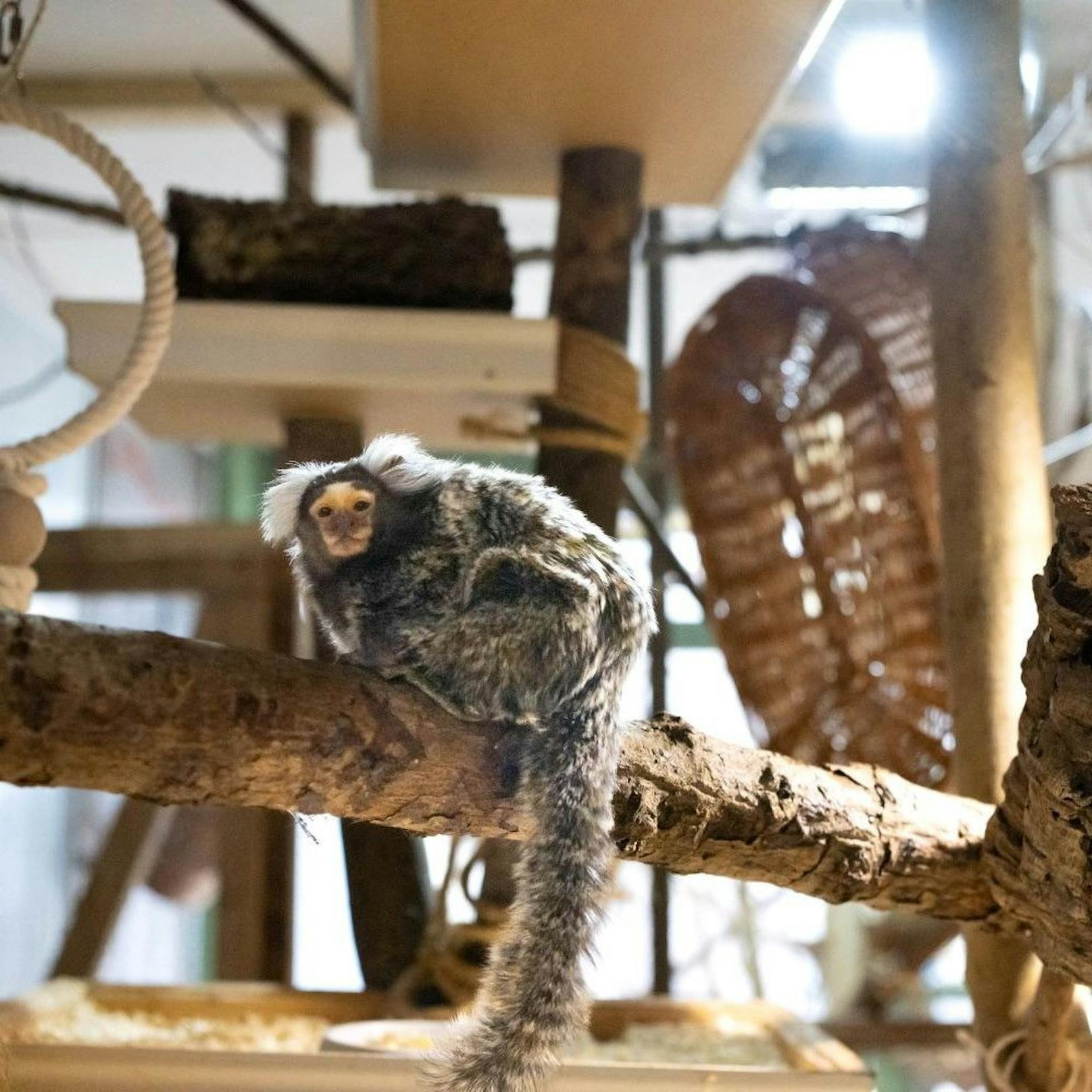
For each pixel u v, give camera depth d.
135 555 1.77
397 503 0.85
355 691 0.70
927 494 1.25
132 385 0.87
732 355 1.39
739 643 1.33
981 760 1.00
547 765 0.75
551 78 1.19
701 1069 0.86
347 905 1.25
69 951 1.67
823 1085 0.86
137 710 0.62
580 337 1.22
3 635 0.60
